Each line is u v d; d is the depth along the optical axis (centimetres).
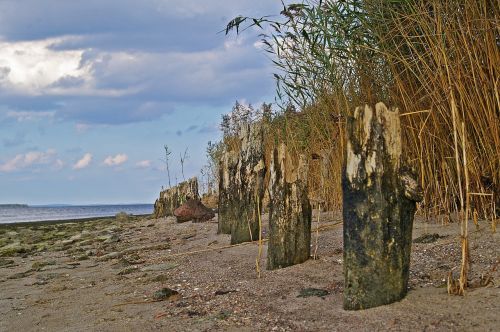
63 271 668
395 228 303
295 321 312
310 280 400
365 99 499
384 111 305
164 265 585
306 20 507
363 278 304
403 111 483
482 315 263
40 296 511
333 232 558
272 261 460
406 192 303
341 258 450
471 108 414
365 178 304
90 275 609
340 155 581
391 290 302
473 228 433
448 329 256
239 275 464
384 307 298
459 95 422
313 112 573
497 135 403
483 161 435
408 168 309
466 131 424
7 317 436
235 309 360
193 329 329
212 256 586
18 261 855
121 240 1011
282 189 460
